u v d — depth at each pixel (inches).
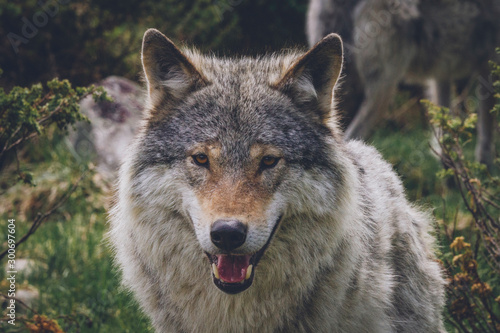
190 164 275.3
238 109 280.5
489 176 376.8
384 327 306.3
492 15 639.1
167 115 295.3
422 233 362.0
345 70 637.3
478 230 368.8
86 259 486.0
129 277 307.1
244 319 285.0
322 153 287.0
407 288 331.6
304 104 296.5
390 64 626.8
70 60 716.7
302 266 282.7
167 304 293.9
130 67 749.9
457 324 360.8
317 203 280.1
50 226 549.6
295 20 792.9
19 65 684.7
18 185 610.2
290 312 285.4
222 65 312.8
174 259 286.0
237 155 271.3
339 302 286.0
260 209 261.7
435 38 633.0
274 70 309.0
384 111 643.5
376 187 339.6
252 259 267.1
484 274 392.2
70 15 705.6
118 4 726.5
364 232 302.5
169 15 745.6
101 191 604.1
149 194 283.3
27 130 346.3
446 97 708.7
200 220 261.6
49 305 420.5
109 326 401.1
